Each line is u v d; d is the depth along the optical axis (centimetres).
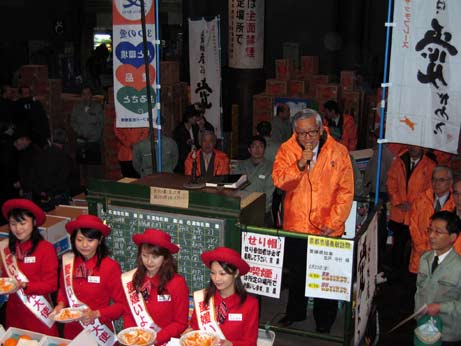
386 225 719
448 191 564
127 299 413
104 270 430
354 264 434
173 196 473
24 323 464
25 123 1007
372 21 1616
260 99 1248
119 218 494
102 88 1634
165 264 401
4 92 1035
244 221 467
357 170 646
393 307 633
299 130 475
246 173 671
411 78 555
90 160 1062
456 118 542
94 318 416
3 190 855
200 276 477
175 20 1933
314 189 495
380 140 577
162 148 789
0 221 838
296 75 1379
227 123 1353
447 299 443
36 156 777
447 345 448
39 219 456
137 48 623
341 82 1283
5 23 1593
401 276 703
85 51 1936
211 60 974
